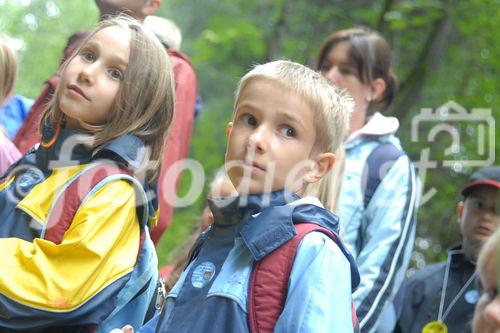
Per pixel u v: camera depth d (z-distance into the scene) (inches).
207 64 456.4
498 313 80.8
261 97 93.9
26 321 91.1
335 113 97.0
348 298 86.2
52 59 526.0
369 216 138.6
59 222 96.3
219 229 93.4
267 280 86.7
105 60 103.7
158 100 105.2
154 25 158.6
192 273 92.1
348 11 426.9
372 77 159.5
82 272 91.7
